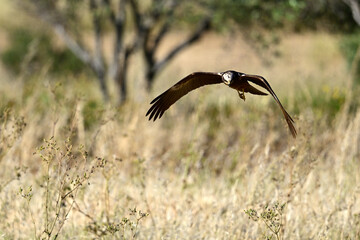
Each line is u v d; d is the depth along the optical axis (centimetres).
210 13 3616
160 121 2769
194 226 1680
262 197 1723
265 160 1838
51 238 1598
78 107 2058
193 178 2044
